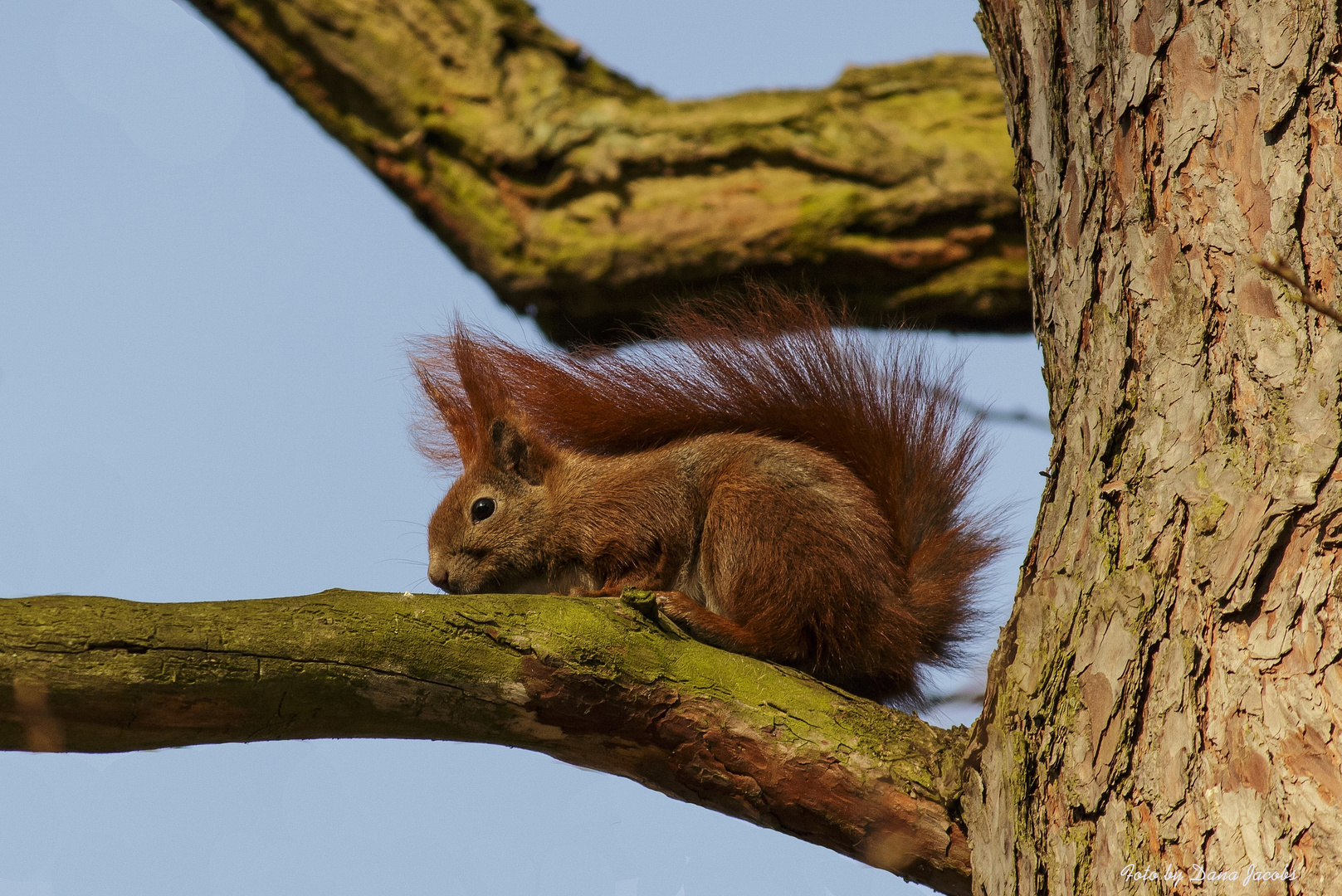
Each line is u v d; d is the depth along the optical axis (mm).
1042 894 5371
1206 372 5602
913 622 8133
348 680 5930
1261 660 4961
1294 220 5543
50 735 5598
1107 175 6230
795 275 12211
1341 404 5156
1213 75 5941
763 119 12484
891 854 6203
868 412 9219
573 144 12414
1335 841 4535
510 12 13039
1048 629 5785
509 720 6246
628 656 6289
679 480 9148
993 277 12133
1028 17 6820
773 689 6410
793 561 8148
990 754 5844
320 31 12375
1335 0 5707
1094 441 5957
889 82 12828
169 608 5848
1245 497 5250
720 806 6508
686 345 9875
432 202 12586
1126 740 5270
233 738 5953
